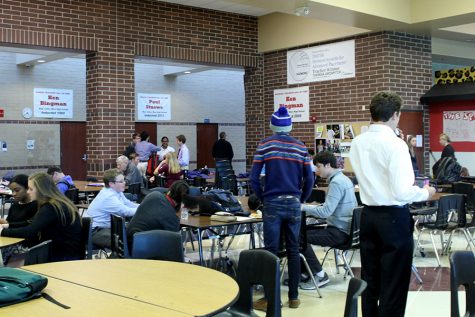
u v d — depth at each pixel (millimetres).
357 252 7246
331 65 10641
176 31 10859
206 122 17859
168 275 2934
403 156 3135
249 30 11961
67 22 9523
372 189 3229
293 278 4816
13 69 14320
